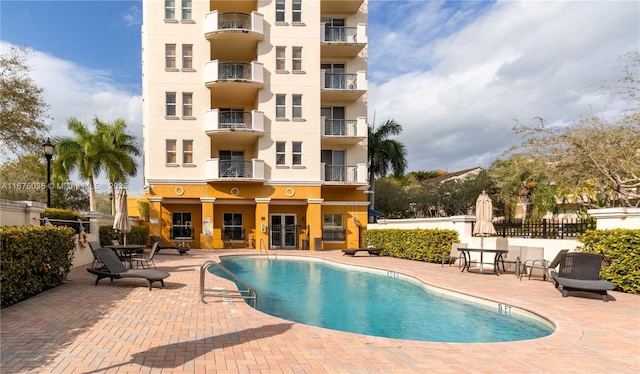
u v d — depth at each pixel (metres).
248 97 26.17
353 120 26.42
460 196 43.06
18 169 30.00
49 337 5.38
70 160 29.55
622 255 9.52
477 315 8.27
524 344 5.56
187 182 23.88
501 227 14.81
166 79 24.06
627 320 6.84
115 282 10.25
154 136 23.78
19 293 7.61
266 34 24.97
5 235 6.97
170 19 24.20
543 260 11.67
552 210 29.44
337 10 27.25
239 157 26.80
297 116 25.19
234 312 7.16
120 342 5.24
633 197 16.86
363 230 25.67
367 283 12.59
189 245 25.06
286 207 26.17
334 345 5.35
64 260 9.90
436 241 16.30
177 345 5.18
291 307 9.34
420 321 7.95
